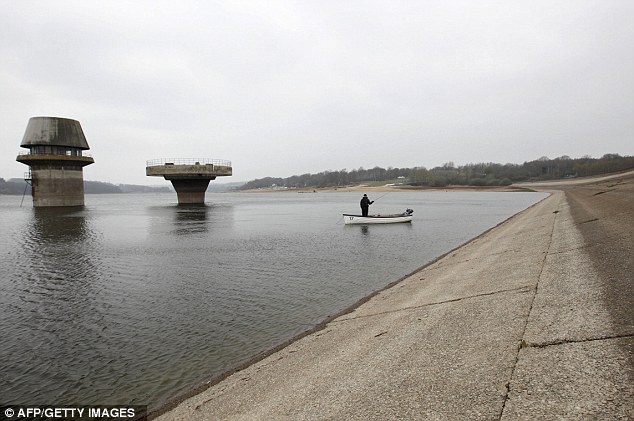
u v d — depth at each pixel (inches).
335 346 326.0
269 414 224.5
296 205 3272.6
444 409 193.0
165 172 2657.5
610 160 6948.8
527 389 193.9
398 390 223.3
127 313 459.8
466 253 749.3
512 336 266.7
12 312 466.9
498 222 1517.0
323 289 557.0
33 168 2353.6
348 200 4443.9
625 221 652.7
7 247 986.7
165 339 380.5
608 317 259.1
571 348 227.1
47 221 1728.6
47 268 725.9
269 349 351.6
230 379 291.3
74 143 2409.0
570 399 177.6
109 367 323.3
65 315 454.9
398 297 473.7
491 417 177.2
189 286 582.9
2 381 302.8
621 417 157.9
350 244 991.0
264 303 493.7
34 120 2293.3
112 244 1035.3
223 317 442.0
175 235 1227.9
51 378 306.7
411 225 1437.0
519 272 468.1
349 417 204.4
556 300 323.0
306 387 252.1
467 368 232.4
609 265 396.2
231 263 758.5
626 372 189.0
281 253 866.8
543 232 802.8
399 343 300.0
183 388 286.7
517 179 7810.0
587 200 1446.9
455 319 334.3
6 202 4771.2
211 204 3427.7
